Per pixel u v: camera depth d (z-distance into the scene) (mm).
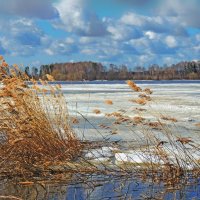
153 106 17562
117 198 5188
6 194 5402
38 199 5176
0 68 6855
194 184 5711
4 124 6625
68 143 7629
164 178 5934
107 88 44344
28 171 6254
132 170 6484
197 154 6680
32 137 6453
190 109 16109
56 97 7922
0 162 6309
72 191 5500
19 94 6723
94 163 6977
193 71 127562
